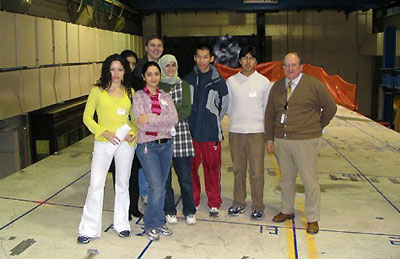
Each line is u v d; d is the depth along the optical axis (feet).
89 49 29.99
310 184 12.03
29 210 14.02
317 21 49.88
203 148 12.99
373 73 50.47
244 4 42.52
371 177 18.42
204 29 50.34
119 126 11.09
